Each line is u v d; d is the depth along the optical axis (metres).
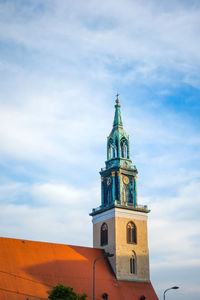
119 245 121.19
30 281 104.31
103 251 123.81
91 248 122.75
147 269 123.50
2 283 100.44
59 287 93.69
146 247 125.75
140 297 116.06
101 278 115.00
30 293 101.62
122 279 118.00
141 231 126.50
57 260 113.25
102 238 126.50
